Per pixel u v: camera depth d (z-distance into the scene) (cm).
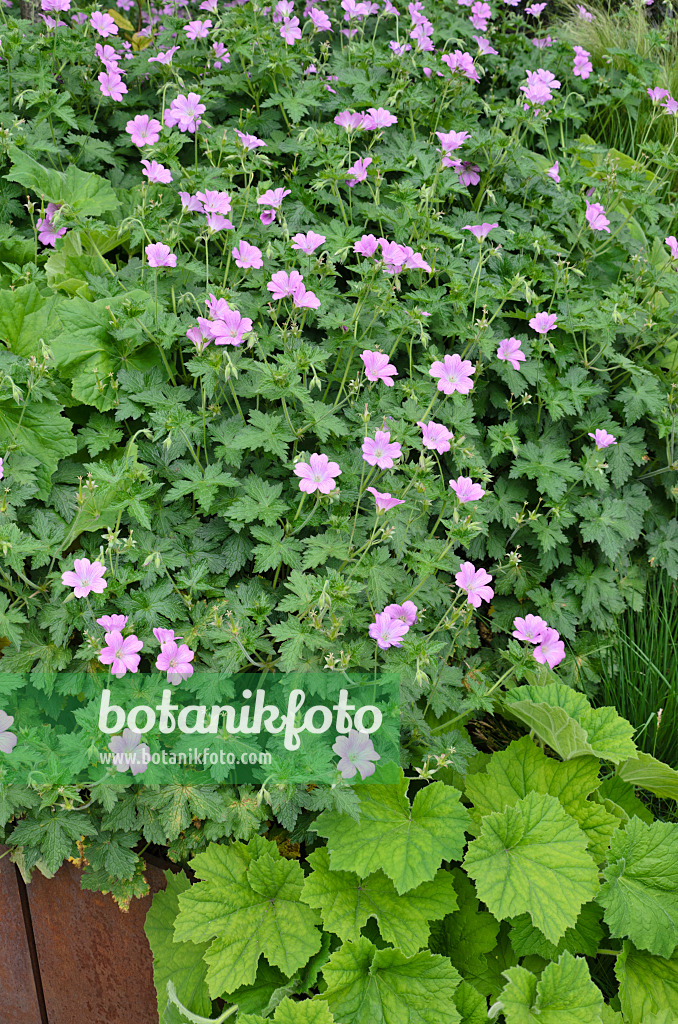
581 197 139
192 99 124
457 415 114
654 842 100
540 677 111
